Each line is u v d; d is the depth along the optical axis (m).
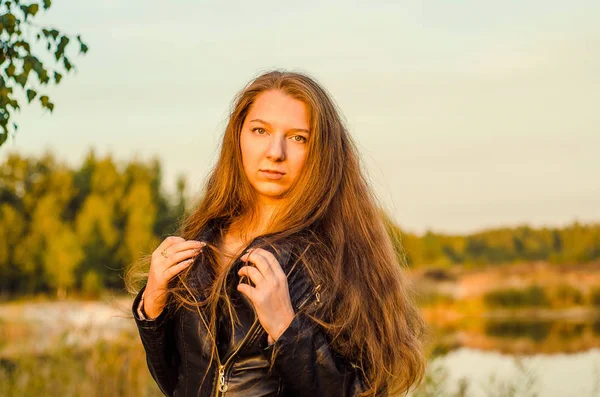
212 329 2.11
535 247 54.31
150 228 40.94
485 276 35.06
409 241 42.97
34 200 44.62
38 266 39.72
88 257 38.97
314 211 2.26
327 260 2.21
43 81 3.27
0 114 3.23
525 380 7.23
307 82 2.32
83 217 40.25
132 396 6.38
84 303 8.65
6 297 32.78
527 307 30.11
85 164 48.38
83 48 3.35
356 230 2.35
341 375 2.08
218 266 2.24
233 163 2.38
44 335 7.91
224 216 2.41
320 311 2.13
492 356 12.51
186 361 2.18
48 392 6.29
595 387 8.10
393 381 2.31
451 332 18.20
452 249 53.88
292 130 2.24
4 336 8.41
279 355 1.99
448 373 6.61
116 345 6.69
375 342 2.21
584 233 49.88
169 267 2.17
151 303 2.19
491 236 55.62
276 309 2.02
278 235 2.18
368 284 2.29
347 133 2.46
